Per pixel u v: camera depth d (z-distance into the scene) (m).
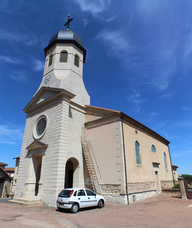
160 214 9.21
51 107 16.48
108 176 13.91
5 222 7.41
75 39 21.05
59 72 18.94
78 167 15.39
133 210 10.37
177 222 7.53
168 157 26.64
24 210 10.76
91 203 10.68
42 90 17.97
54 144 14.29
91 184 14.93
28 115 19.59
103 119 15.97
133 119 16.47
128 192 13.06
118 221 7.77
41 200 13.18
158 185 19.69
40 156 17.14
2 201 17.23
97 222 7.60
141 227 6.82
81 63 21.20
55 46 20.64
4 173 25.91
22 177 16.56
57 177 12.83
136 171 15.17
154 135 22.34
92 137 16.28
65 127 14.77
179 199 14.74
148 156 18.75
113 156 14.13
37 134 17.19
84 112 17.98
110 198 13.16
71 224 7.28
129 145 15.15
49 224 7.23
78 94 18.75
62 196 10.17
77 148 15.73
